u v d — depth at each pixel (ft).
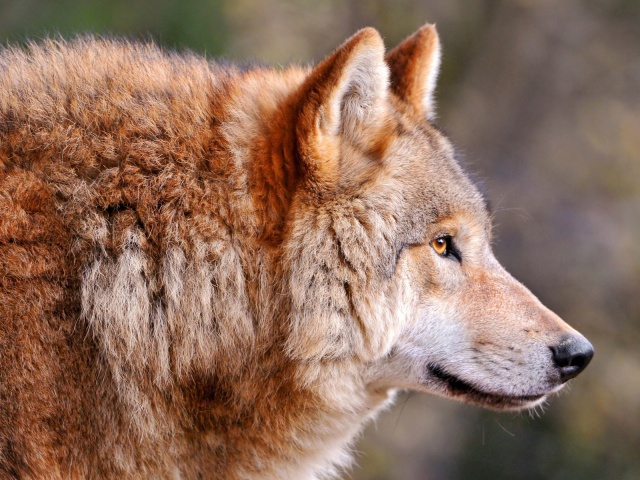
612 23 112.47
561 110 110.42
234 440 32.07
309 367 31.65
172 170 30.12
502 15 109.60
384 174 32.45
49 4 76.43
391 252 32.32
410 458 93.35
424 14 102.68
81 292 28.96
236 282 30.63
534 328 34.99
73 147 29.84
